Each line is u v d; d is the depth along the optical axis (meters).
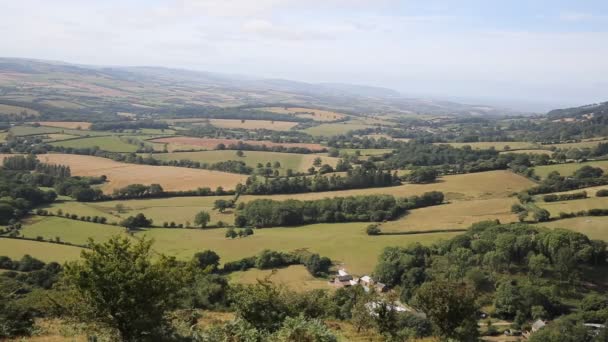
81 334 26.56
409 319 43.88
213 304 49.16
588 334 59.25
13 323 28.59
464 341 30.61
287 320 27.80
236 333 26.72
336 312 51.19
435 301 30.75
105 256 19.98
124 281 19.33
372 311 37.53
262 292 30.41
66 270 19.47
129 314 19.86
